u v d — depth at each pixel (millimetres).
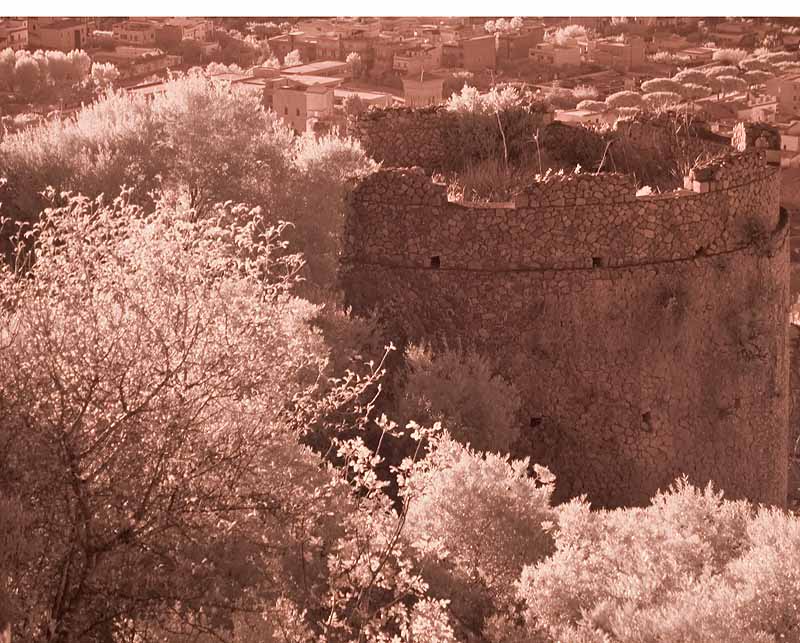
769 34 123438
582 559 12703
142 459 9258
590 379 23250
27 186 22750
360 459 11305
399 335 23438
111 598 9195
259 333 9711
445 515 14008
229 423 9586
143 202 22391
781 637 11016
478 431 21391
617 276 23062
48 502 8984
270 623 9430
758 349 24031
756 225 23891
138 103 25172
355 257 23688
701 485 24141
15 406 8961
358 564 10641
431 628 10133
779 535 12664
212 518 9641
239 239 11234
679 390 23672
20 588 8719
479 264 23125
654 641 10727
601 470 23531
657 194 23188
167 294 9547
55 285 9500
